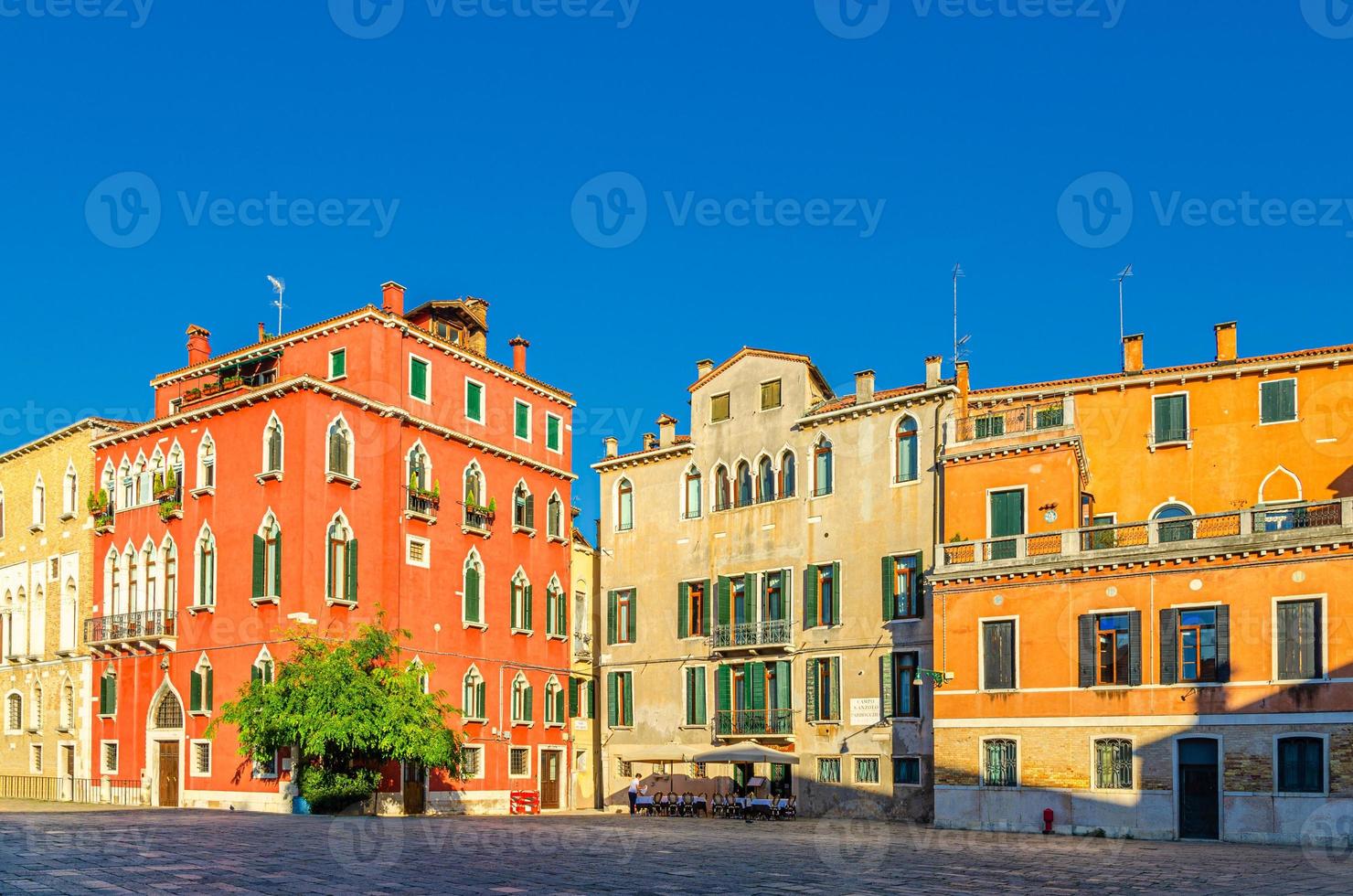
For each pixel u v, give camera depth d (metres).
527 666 46.84
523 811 43.91
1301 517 32.66
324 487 39.12
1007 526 37.03
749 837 29.12
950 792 34.97
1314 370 37.28
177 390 47.00
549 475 49.44
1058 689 33.53
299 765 37.06
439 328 46.53
